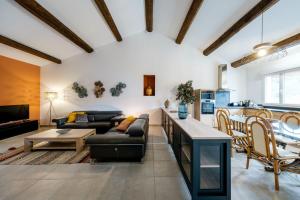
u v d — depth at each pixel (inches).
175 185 89.4
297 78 188.5
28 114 222.5
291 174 100.7
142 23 240.8
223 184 73.2
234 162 119.1
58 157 129.9
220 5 158.9
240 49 222.2
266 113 158.2
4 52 195.0
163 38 263.1
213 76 265.0
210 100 242.5
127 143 115.3
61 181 93.3
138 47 262.2
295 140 87.2
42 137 142.0
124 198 78.0
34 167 111.7
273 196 79.0
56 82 259.4
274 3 123.6
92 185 89.1
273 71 218.8
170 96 263.7
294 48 178.7
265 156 91.1
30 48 197.0
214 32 208.2
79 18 179.3
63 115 257.0
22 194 81.0
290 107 194.5
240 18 165.6
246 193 81.4
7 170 107.0
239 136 127.0
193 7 160.1
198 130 84.4
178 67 263.9
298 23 144.6
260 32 174.6
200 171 77.9
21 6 136.5
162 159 126.0
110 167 111.7
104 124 204.5
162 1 182.2
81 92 256.2
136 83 262.7
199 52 264.7
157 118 263.6
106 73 261.0
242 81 268.5
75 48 239.1
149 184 90.2
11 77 210.7
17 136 191.5
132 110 262.8
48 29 178.2
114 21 205.3
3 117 189.0
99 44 255.3
